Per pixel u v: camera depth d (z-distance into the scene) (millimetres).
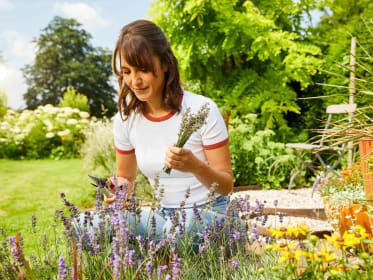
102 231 1637
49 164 8906
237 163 5273
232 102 6340
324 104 5719
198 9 6285
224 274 1481
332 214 2410
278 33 6164
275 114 6137
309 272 1198
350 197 2355
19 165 8828
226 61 6992
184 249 1637
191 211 1812
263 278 1456
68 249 1502
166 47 1627
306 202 4148
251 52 6242
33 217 1683
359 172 2604
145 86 1605
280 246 1211
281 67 6461
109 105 33406
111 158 4832
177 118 1787
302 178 5254
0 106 14375
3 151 10570
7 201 4578
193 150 1815
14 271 1305
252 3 6379
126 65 1564
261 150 5371
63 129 10891
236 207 1751
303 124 6504
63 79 33625
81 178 6105
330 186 2719
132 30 1547
